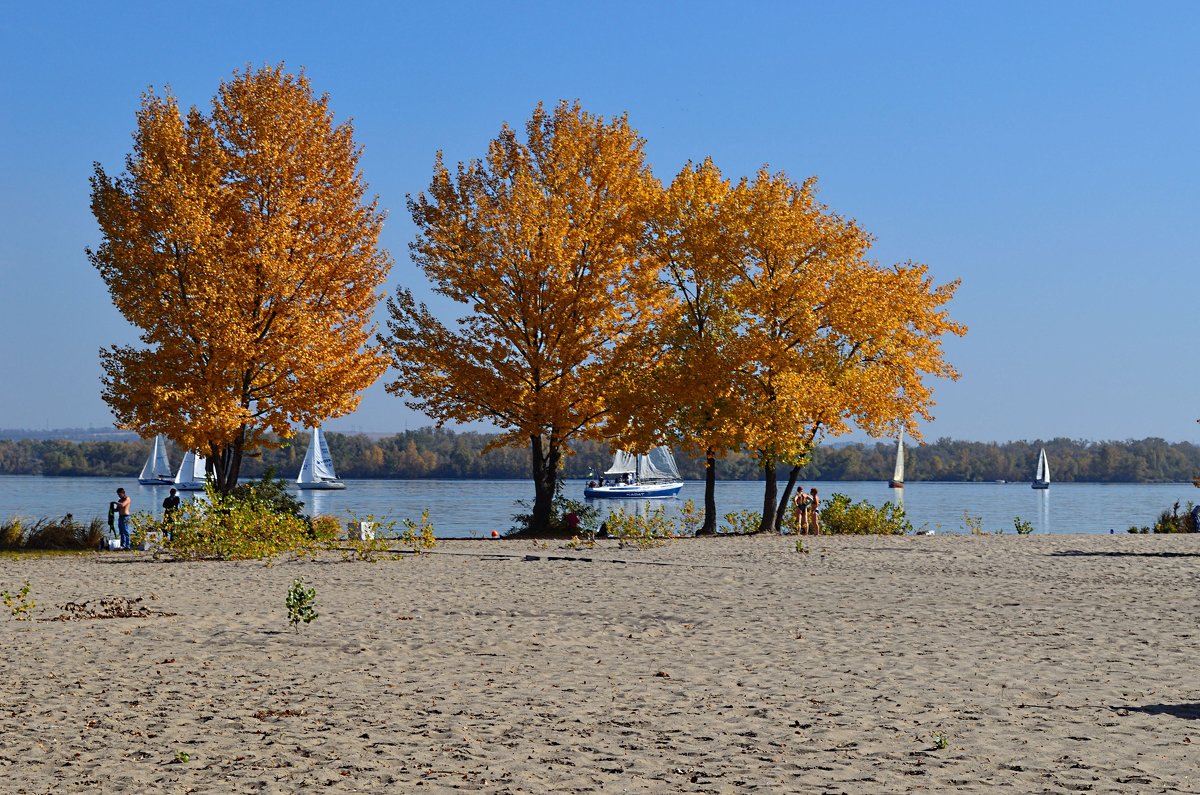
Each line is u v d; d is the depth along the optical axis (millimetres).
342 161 39094
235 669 13242
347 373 38219
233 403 36562
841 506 45344
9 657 14070
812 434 42125
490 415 40438
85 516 72125
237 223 37719
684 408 41125
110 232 37062
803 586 22453
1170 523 43781
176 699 11516
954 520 77500
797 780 8234
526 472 196375
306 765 8875
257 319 37500
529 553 31562
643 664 13461
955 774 8312
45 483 187000
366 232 39031
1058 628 16266
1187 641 14922
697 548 33562
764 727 10023
